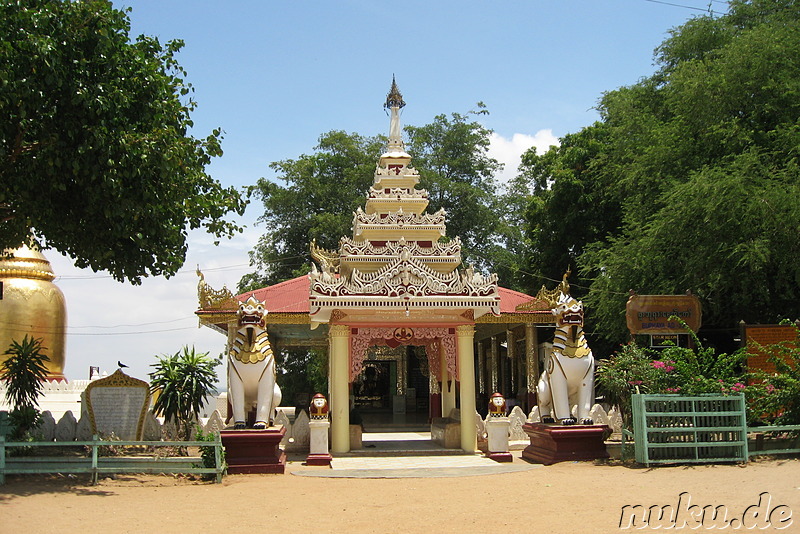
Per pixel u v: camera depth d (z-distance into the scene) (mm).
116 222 13195
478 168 42875
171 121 14859
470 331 17938
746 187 19844
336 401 17578
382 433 24562
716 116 23078
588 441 15297
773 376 15109
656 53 28891
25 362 18266
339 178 40750
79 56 12641
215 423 19219
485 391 33156
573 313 16172
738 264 19656
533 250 38281
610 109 29578
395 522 9055
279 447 16953
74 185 13398
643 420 13695
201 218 15648
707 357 15469
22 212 13492
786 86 21391
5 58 11680
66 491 11344
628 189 26359
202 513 9758
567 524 8648
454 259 19453
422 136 42656
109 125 12602
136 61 13602
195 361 17891
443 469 14414
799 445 14531
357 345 18125
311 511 9914
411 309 16500
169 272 15305
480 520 9055
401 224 20062
